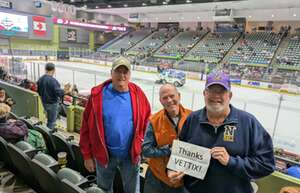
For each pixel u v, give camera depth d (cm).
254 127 167
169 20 3431
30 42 3397
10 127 355
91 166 272
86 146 268
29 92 655
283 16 2586
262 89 1967
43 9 3428
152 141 232
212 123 174
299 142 779
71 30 3922
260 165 163
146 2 2581
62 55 3578
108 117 254
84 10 3444
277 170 324
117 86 254
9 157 343
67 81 1634
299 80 1844
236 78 2167
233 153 167
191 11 3009
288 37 2811
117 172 302
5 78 1110
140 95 270
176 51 3303
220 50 3027
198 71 2423
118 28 3947
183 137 191
